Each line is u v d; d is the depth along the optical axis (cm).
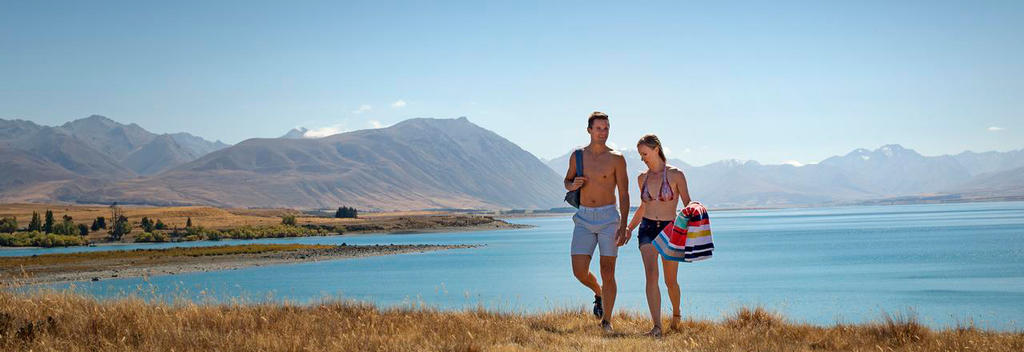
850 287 4488
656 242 971
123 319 845
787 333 923
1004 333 995
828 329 982
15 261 6156
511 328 910
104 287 3650
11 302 934
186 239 12900
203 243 12038
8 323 792
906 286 4512
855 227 16112
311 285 4662
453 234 16050
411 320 949
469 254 8262
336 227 16800
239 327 861
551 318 1084
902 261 6506
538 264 6606
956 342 853
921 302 3712
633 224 1017
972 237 10312
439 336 823
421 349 741
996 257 6669
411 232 17450
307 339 772
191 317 901
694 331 955
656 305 955
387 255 8069
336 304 1109
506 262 6925
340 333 812
